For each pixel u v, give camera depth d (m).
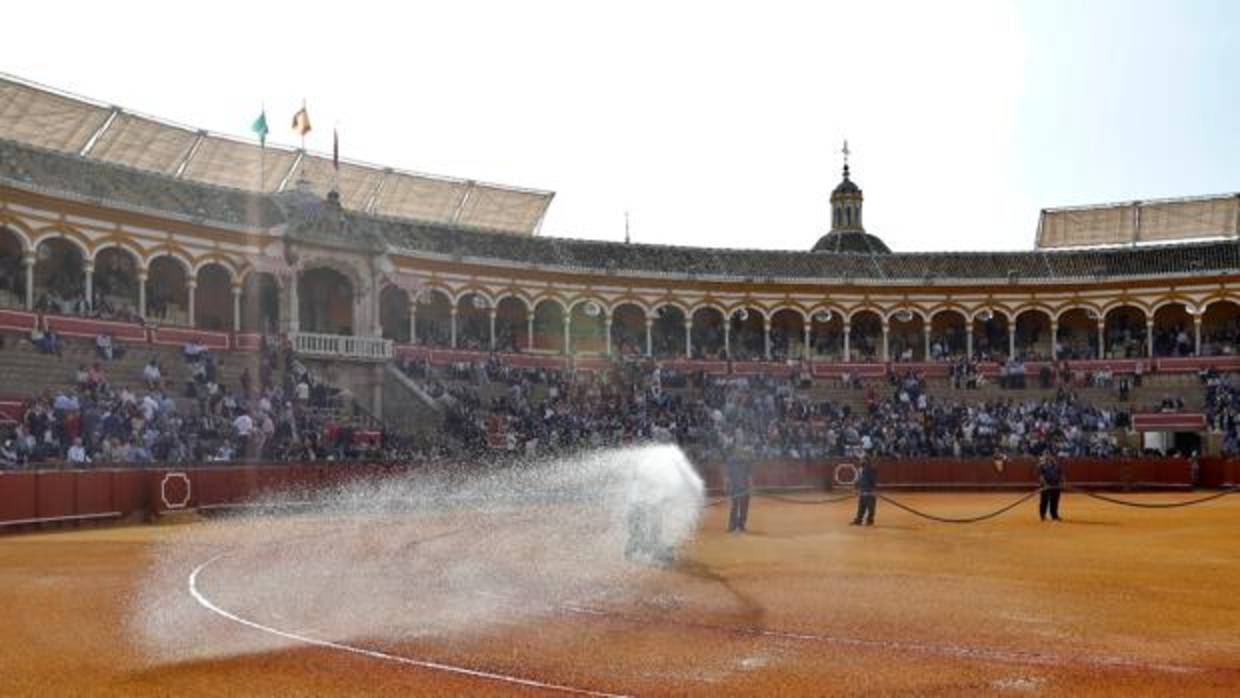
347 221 59.75
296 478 41.28
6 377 42.22
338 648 13.95
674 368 71.94
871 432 63.38
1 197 48.44
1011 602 17.97
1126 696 11.65
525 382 63.00
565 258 72.44
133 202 53.56
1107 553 25.70
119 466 35.19
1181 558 24.58
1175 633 15.23
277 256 57.00
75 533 30.80
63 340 46.69
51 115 56.50
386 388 56.25
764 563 23.47
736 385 69.38
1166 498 50.91
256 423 43.78
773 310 75.88
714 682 12.23
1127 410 66.88
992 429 64.38
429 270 66.56
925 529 32.88
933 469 59.50
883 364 73.50
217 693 11.73
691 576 21.17
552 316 73.00
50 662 13.15
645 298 73.62
